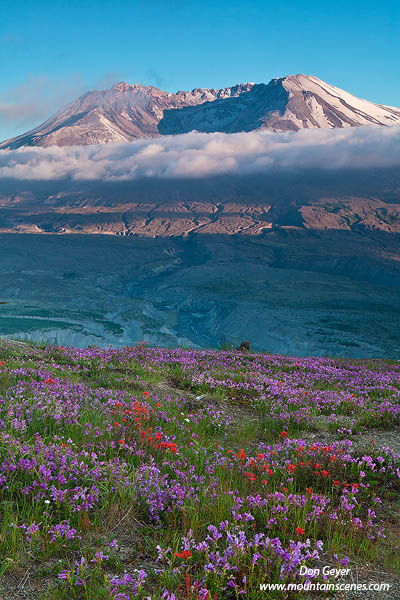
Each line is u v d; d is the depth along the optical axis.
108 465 6.91
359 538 5.98
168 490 6.43
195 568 5.00
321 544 5.34
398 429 12.50
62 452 6.91
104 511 6.02
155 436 8.52
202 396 14.71
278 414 13.23
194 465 7.82
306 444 9.77
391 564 5.46
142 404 11.51
